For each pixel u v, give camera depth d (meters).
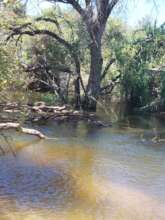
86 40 33.34
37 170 16.53
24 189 14.40
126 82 35.56
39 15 33.22
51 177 15.78
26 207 12.93
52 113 28.25
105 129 26.47
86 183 15.35
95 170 17.00
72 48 32.72
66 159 18.41
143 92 35.31
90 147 21.00
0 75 14.84
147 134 25.25
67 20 33.62
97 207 13.27
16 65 15.40
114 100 39.22
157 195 14.48
